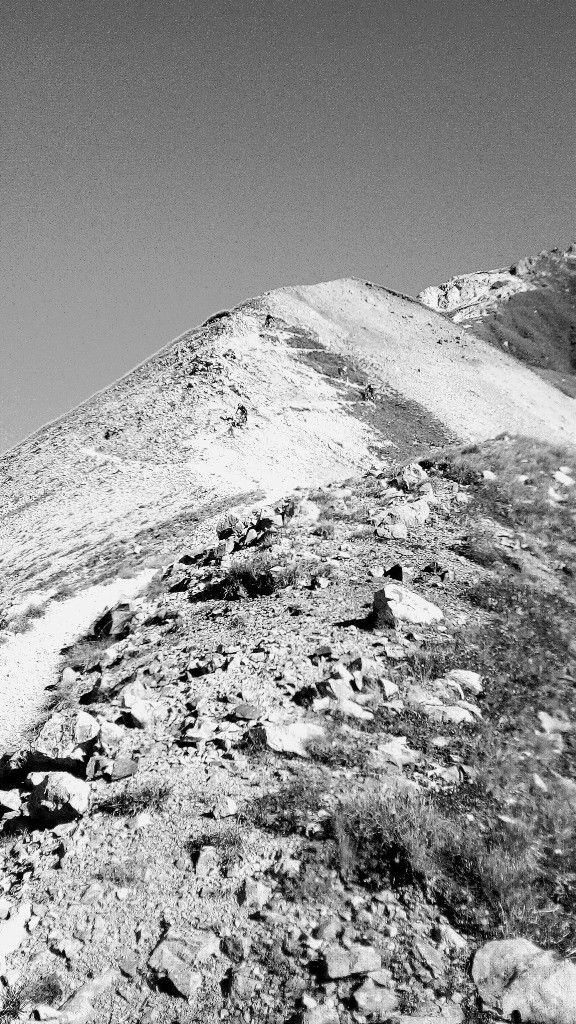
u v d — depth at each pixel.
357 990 5.84
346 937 6.36
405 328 154.12
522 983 5.88
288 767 8.89
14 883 7.79
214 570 18.50
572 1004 5.73
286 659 11.78
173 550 27.59
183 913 6.82
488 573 15.14
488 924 6.57
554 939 6.41
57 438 78.25
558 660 11.92
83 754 10.09
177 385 90.31
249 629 13.59
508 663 11.60
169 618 16.42
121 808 8.58
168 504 46.59
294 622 13.40
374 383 112.19
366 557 16.53
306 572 16.12
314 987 5.92
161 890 7.15
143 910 6.93
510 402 124.81
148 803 8.55
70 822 8.66
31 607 23.33
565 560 16.30
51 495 59.00
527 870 7.18
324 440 85.31
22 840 8.70
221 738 9.67
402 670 11.11
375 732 9.62
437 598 13.84
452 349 148.12
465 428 103.75
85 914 6.98
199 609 16.25
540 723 10.12
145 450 69.81
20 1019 5.82
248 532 20.69
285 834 7.68
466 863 7.13
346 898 6.81
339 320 144.38
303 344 119.44
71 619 22.11
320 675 11.09
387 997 5.78
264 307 133.00
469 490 20.12
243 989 5.94
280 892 6.92
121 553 29.97
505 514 18.55
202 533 29.33
